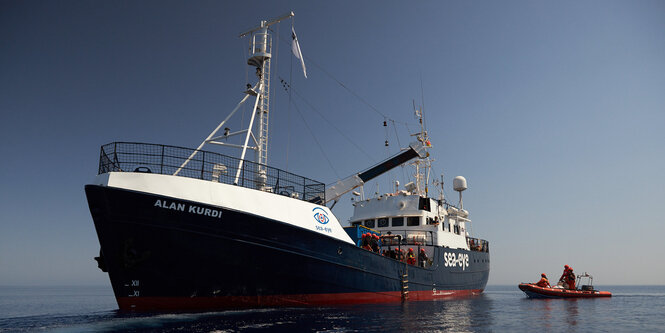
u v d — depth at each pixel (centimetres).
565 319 1485
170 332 964
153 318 1173
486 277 3231
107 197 1189
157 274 1268
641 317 1605
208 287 1337
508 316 1538
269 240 1409
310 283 1534
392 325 1169
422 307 1753
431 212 2622
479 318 1438
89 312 1655
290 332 986
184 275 1295
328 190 2378
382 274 1867
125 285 1262
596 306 2094
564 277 2909
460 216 3088
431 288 2289
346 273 1666
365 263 1766
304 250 1501
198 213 1287
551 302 2344
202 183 1331
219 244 1319
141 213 1223
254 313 1318
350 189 2364
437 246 2403
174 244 1261
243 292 1395
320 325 1117
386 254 2144
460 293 2686
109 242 1220
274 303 1462
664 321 1479
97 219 1208
